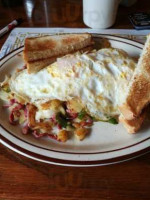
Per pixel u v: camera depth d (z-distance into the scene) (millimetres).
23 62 305
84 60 250
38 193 188
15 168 204
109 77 243
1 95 270
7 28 384
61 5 451
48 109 242
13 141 207
